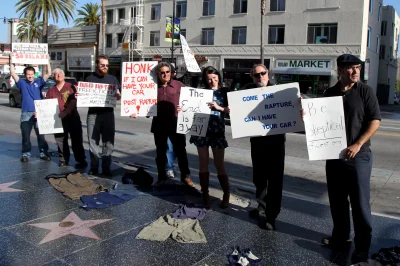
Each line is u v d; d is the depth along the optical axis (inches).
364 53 1009.5
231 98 164.4
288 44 1071.0
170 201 197.5
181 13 1279.5
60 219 167.5
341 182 145.4
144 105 212.1
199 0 1224.2
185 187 214.2
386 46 1526.8
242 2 1144.8
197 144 185.0
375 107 134.3
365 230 137.4
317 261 138.6
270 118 162.2
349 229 150.9
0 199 189.9
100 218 170.4
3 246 139.9
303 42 1050.1
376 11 1166.3
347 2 980.6
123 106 212.2
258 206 181.2
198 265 132.2
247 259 133.9
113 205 187.5
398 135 529.7
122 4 1453.0
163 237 152.1
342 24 992.2
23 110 268.4
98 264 130.0
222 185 189.2
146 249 142.3
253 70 167.5
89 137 237.5
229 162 315.0
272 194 164.1
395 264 133.0
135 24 1386.6
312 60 1040.8
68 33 1670.8
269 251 145.5
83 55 1599.4
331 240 152.4
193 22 1244.5
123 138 419.8
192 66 380.5
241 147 386.9
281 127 161.8
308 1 1031.0
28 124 269.4
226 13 1172.5
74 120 254.8
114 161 288.8
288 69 1066.7
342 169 140.9
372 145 429.7
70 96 252.2
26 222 162.6
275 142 163.5
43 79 278.8
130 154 333.4
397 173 296.8
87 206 181.9
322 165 315.0
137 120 590.9
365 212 136.7
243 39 1154.0
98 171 251.4
